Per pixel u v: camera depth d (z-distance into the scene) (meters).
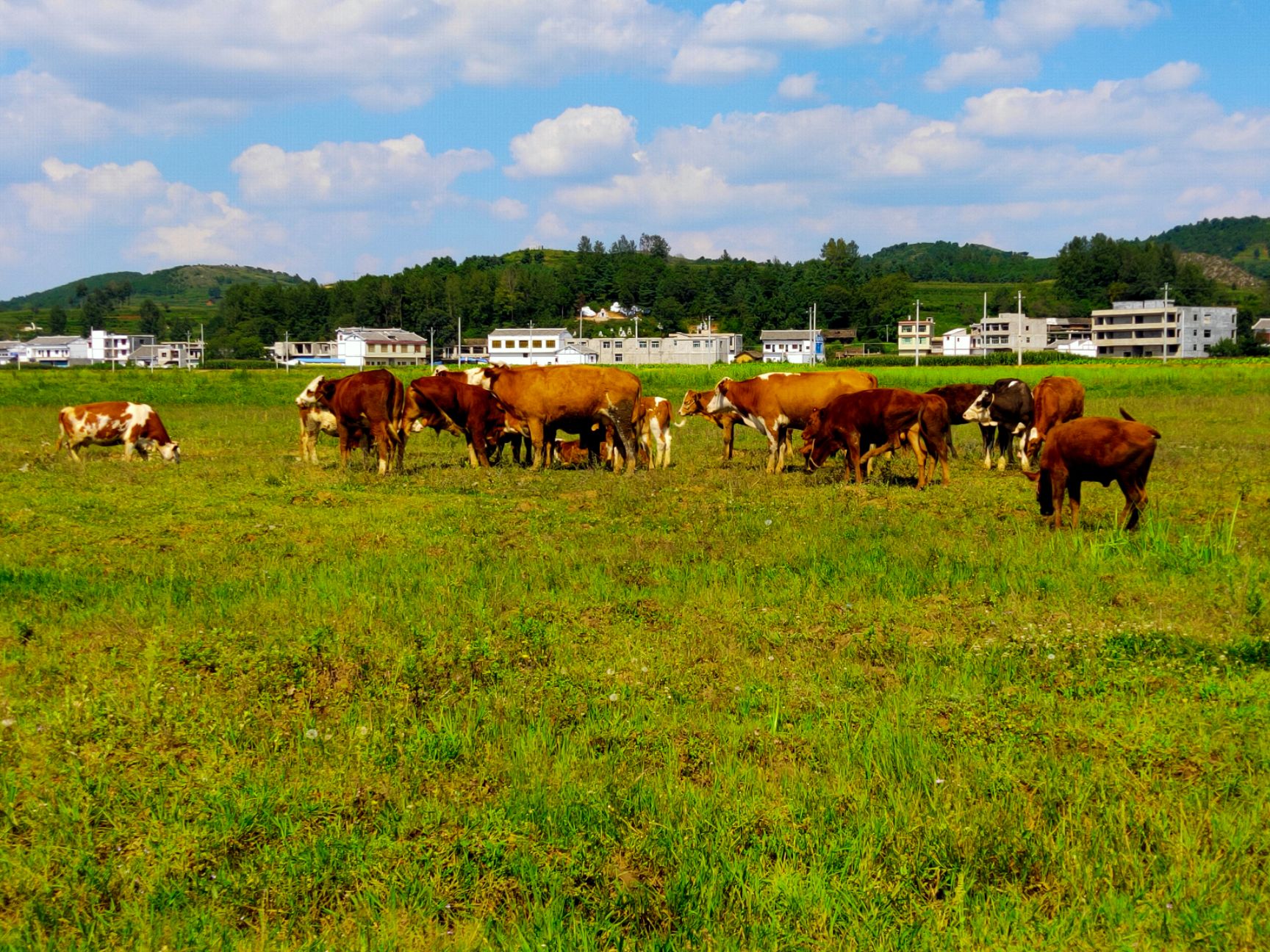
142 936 4.52
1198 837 5.21
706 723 6.84
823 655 8.27
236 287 190.38
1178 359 97.00
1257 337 130.25
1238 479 17.16
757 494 16.28
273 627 8.85
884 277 178.50
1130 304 129.00
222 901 4.86
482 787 5.94
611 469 20.30
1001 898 4.80
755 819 5.49
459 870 5.05
